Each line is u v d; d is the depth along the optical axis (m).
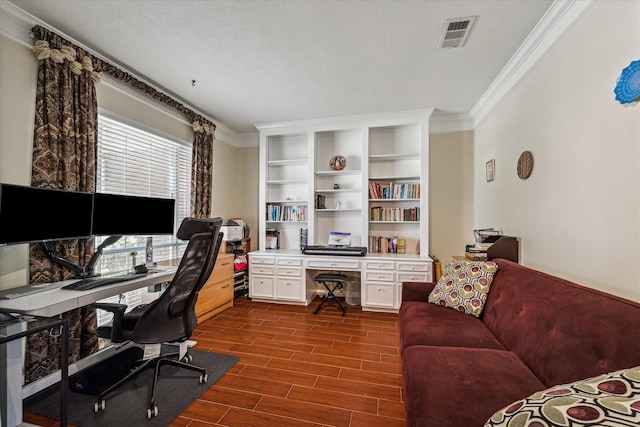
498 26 2.04
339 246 3.89
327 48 2.32
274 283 3.91
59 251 2.10
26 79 1.96
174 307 1.80
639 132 1.33
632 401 0.59
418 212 3.84
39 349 1.96
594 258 1.60
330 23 2.02
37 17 1.95
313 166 4.10
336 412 1.73
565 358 1.18
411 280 3.44
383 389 1.96
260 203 4.32
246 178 4.74
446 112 3.76
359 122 3.91
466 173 3.88
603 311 1.15
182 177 3.56
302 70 2.67
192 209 3.55
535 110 2.23
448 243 3.93
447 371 1.31
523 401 0.74
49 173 2.03
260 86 3.00
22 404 1.67
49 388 1.98
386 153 4.10
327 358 2.40
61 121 2.10
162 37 2.17
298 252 4.05
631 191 1.37
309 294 3.97
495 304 1.94
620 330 1.04
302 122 4.09
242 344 2.66
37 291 1.78
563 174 1.89
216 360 2.36
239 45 2.28
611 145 1.49
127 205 2.40
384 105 3.51
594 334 1.12
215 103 3.46
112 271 2.63
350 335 2.87
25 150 1.95
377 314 3.49
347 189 4.04
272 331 2.97
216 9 1.87
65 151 2.10
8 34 1.86
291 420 1.66
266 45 2.28
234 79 2.85
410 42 2.24
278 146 4.58
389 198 3.89
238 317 3.38
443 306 2.29
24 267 1.95
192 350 2.54
